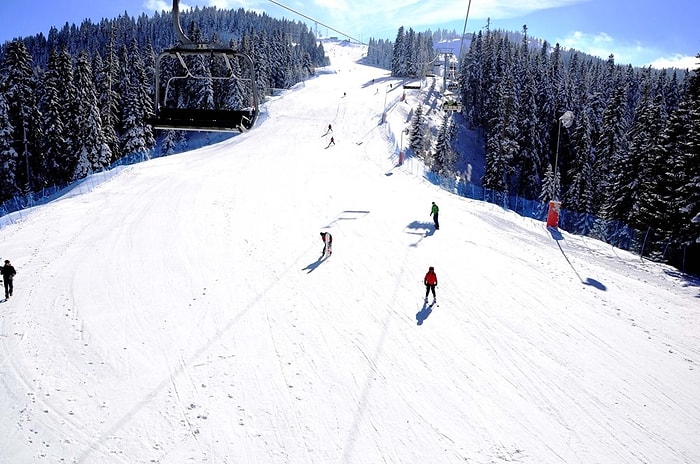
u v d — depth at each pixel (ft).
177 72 228.43
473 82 282.36
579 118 189.78
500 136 180.14
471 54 300.20
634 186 124.26
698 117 91.20
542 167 191.42
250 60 33.99
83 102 166.81
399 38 430.61
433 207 90.94
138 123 190.49
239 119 34.01
